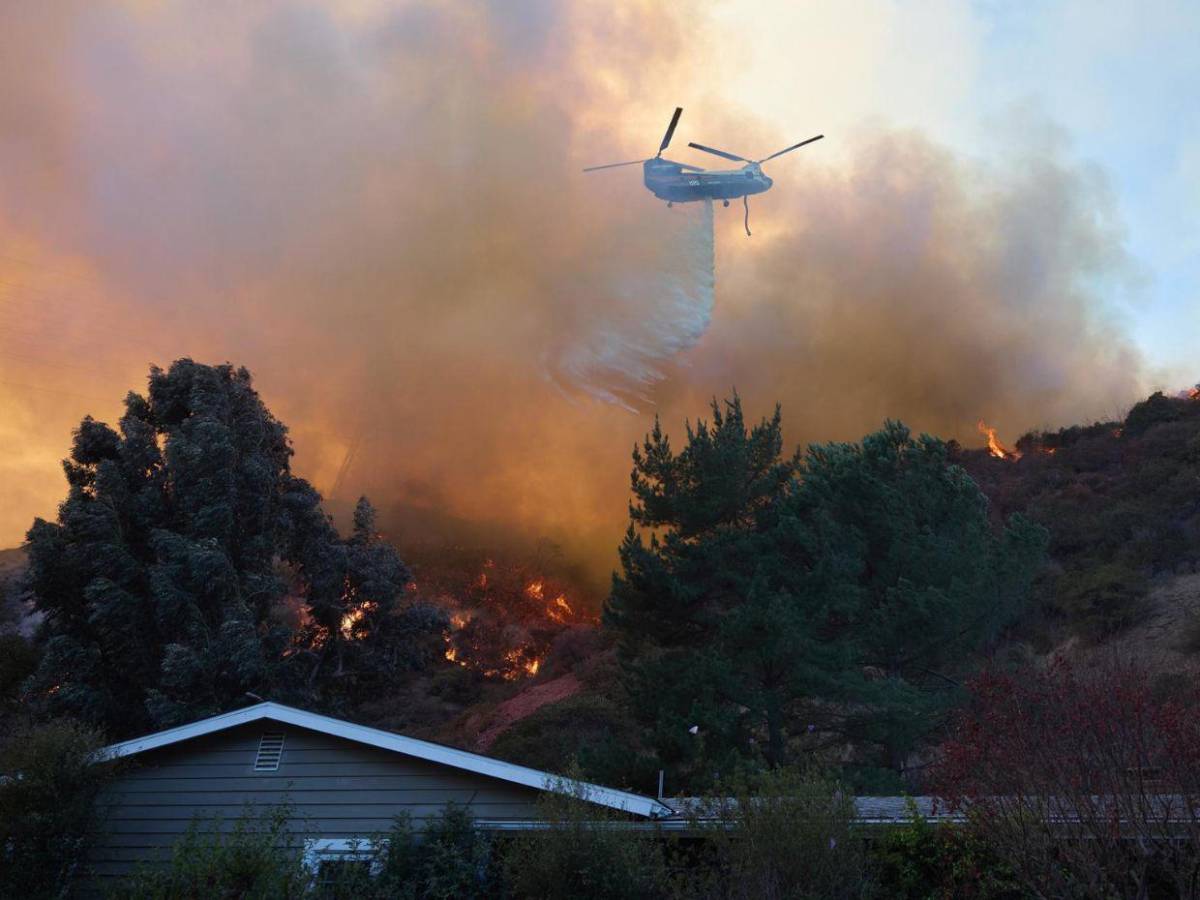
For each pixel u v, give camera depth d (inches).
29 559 1189.1
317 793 588.4
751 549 1045.2
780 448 1157.1
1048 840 381.7
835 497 1109.7
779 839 420.5
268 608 1263.5
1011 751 390.0
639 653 1090.1
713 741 909.8
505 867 498.0
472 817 550.9
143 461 1266.0
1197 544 1411.2
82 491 1232.2
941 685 1076.5
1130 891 371.2
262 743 606.5
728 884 432.5
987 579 1075.9
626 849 475.5
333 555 1382.9
